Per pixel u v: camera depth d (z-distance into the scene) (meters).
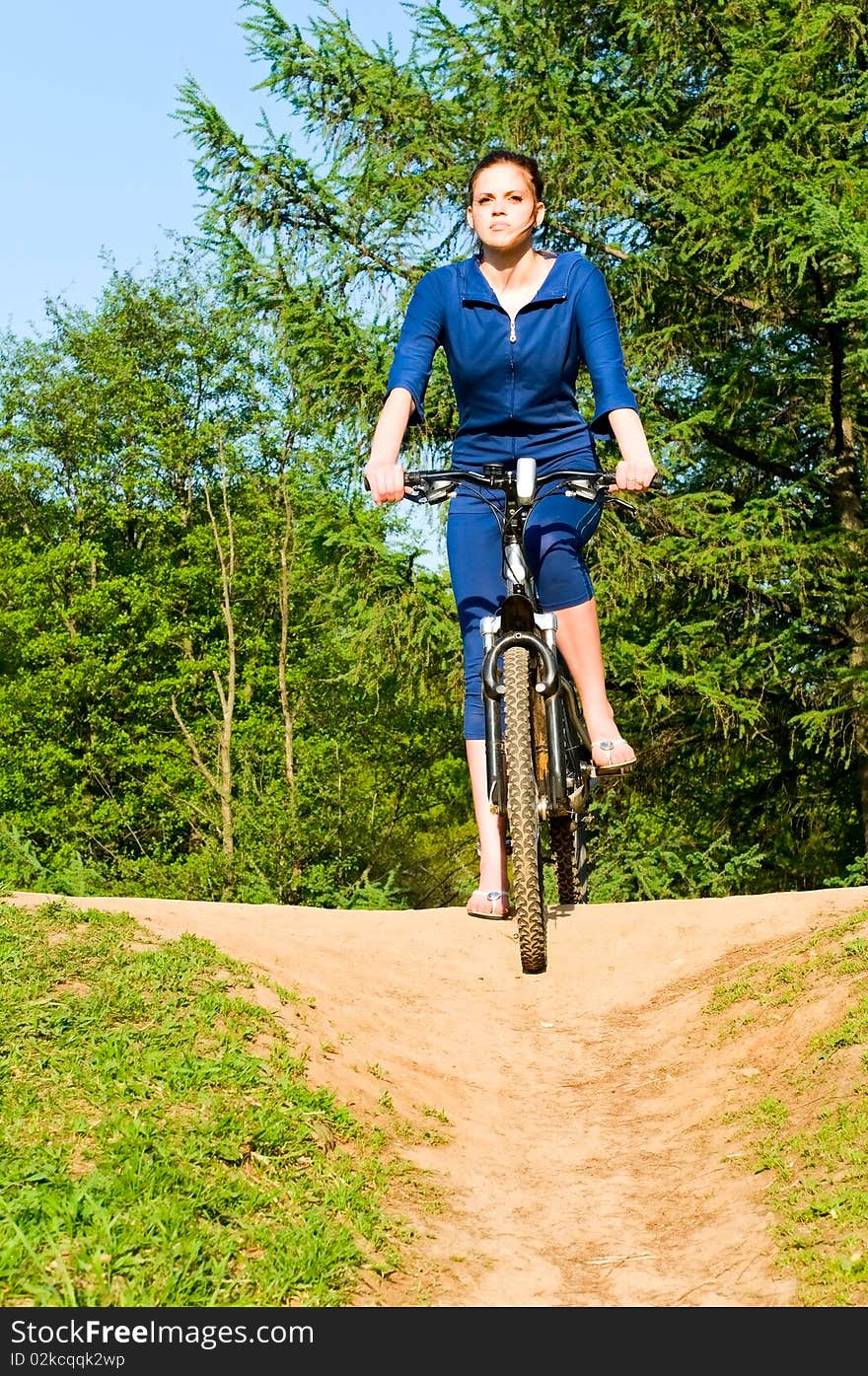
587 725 4.55
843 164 14.38
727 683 16.09
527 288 4.37
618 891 15.91
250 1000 5.70
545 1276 4.16
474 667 4.52
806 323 16.09
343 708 27.61
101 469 33.62
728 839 17.94
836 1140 4.66
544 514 4.43
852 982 6.16
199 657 33.16
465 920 9.23
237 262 17.16
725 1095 5.74
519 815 4.20
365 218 17.66
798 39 14.75
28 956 5.32
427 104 17.34
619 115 16.36
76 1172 3.70
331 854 23.16
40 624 33.62
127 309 32.22
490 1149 5.43
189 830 31.95
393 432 4.33
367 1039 6.21
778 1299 3.76
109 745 31.81
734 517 15.62
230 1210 3.80
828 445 17.88
